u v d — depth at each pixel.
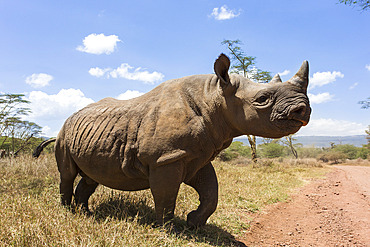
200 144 4.03
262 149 55.25
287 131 3.50
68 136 4.90
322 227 5.89
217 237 4.42
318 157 51.28
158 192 4.00
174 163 3.94
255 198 7.79
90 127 4.59
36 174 7.57
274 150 54.00
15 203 4.28
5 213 3.88
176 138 3.95
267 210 7.04
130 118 4.32
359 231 5.63
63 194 5.07
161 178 3.96
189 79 4.36
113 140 4.31
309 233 5.46
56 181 6.80
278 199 8.41
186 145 3.97
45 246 3.03
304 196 9.59
